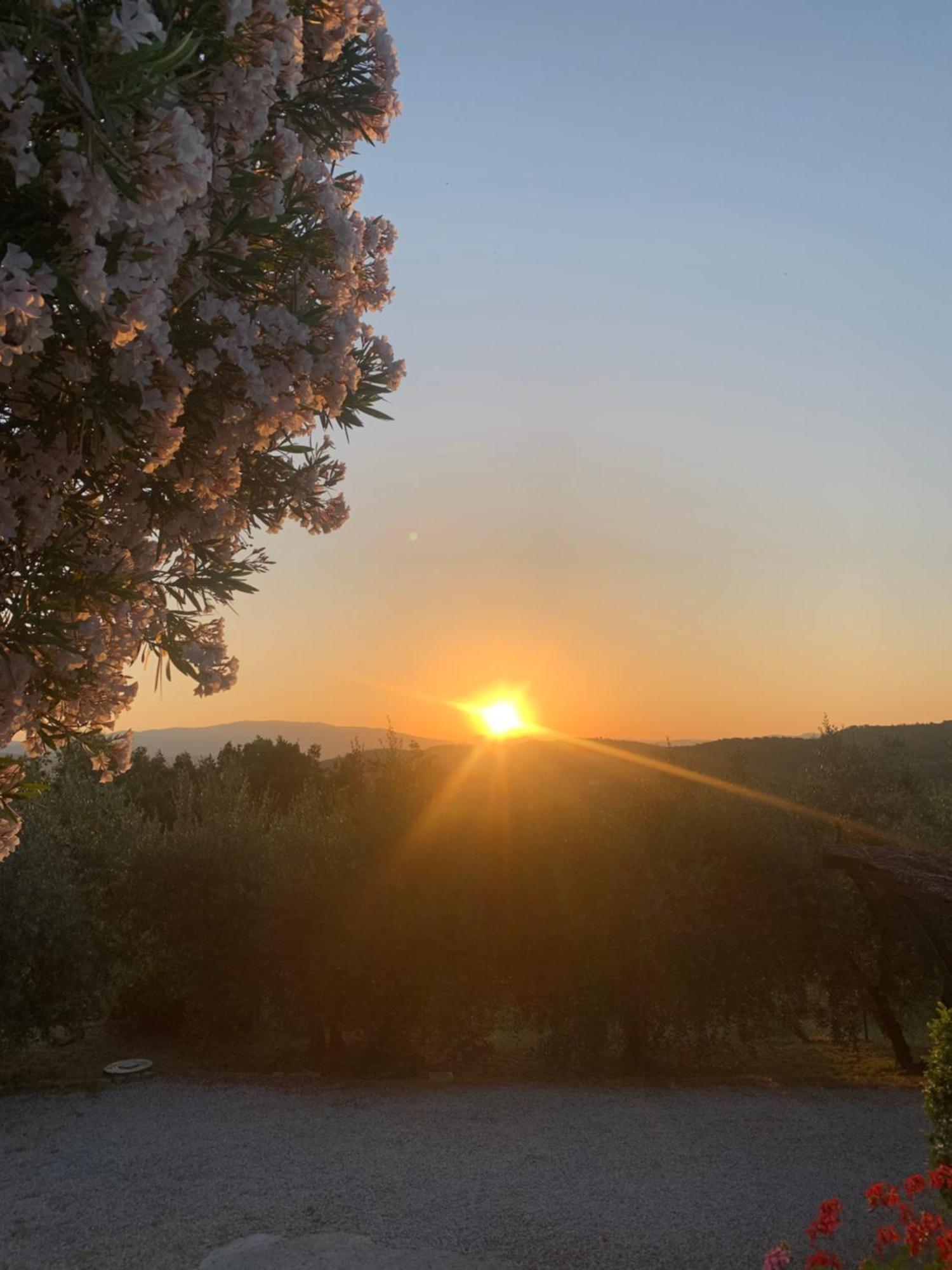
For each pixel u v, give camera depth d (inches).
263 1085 570.3
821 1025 622.5
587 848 618.8
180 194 90.7
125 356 106.3
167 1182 405.1
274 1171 415.2
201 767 789.9
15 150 84.0
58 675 130.5
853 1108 509.7
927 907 593.0
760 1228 343.6
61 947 601.0
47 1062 636.7
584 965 608.7
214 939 641.0
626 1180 397.1
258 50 110.9
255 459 160.7
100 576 126.6
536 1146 444.8
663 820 634.2
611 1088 556.7
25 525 120.4
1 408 121.0
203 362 117.3
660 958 600.7
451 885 616.1
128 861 703.1
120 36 85.2
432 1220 353.7
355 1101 530.9
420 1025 623.5
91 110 83.1
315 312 128.8
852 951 615.5
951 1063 296.5
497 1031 703.1
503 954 614.5
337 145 163.0
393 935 604.7
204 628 159.6
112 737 151.1
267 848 670.5
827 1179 397.4
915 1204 362.6
